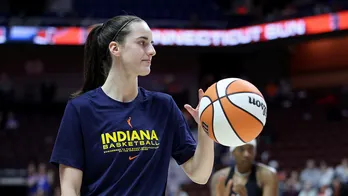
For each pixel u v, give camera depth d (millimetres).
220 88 2465
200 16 19297
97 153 2283
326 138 16375
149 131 2348
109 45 2379
